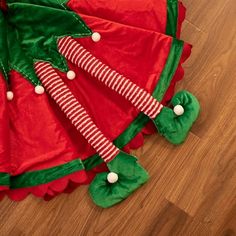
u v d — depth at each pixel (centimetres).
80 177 112
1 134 109
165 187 123
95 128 116
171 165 124
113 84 118
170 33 125
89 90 122
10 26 120
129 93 118
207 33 132
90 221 121
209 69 130
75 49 120
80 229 120
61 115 120
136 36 122
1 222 120
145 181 120
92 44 122
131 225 121
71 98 116
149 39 122
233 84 129
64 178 113
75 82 122
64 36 121
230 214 121
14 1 121
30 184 114
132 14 123
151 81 122
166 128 121
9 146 112
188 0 134
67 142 114
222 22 133
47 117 114
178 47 122
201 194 122
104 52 123
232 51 131
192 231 120
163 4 124
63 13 119
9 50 117
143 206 122
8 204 121
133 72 123
